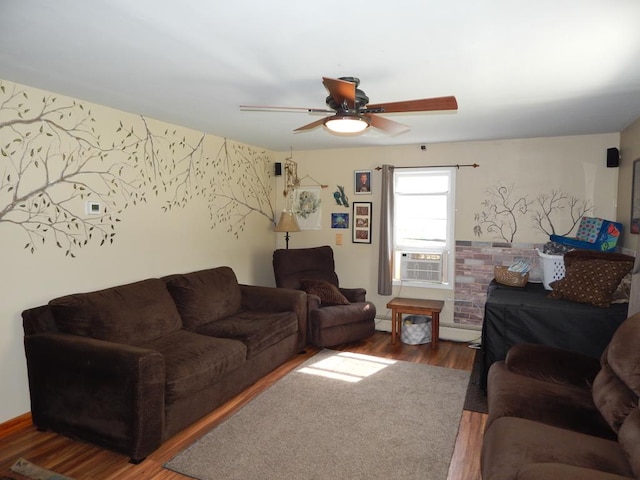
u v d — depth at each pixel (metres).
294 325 4.07
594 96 2.96
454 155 4.89
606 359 2.30
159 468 2.37
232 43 2.08
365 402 3.20
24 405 2.85
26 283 2.83
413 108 2.39
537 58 2.25
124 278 3.56
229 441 2.64
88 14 1.78
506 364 2.71
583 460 1.66
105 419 2.46
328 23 1.85
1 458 2.45
